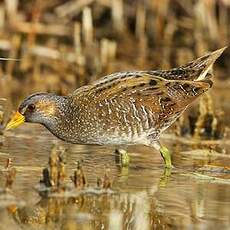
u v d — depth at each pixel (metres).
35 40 22.48
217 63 22.38
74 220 10.08
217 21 23.55
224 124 16.92
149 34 23.50
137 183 12.02
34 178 11.80
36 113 13.10
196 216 10.41
